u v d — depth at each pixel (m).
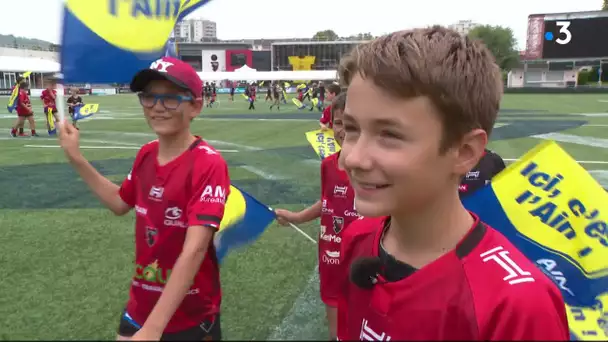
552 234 1.94
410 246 1.03
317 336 1.83
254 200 2.55
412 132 0.87
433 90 0.85
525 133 12.69
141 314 1.94
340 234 2.41
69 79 1.81
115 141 11.89
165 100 1.81
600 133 12.64
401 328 0.96
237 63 73.56
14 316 2.96
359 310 1.08
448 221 0.98
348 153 0.95
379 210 0.92
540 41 46.94
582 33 45.25
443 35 0.94
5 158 9.05
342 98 2.36
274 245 4.09
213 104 32.31
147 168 1.95
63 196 6.09
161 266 1.89
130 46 1.77
